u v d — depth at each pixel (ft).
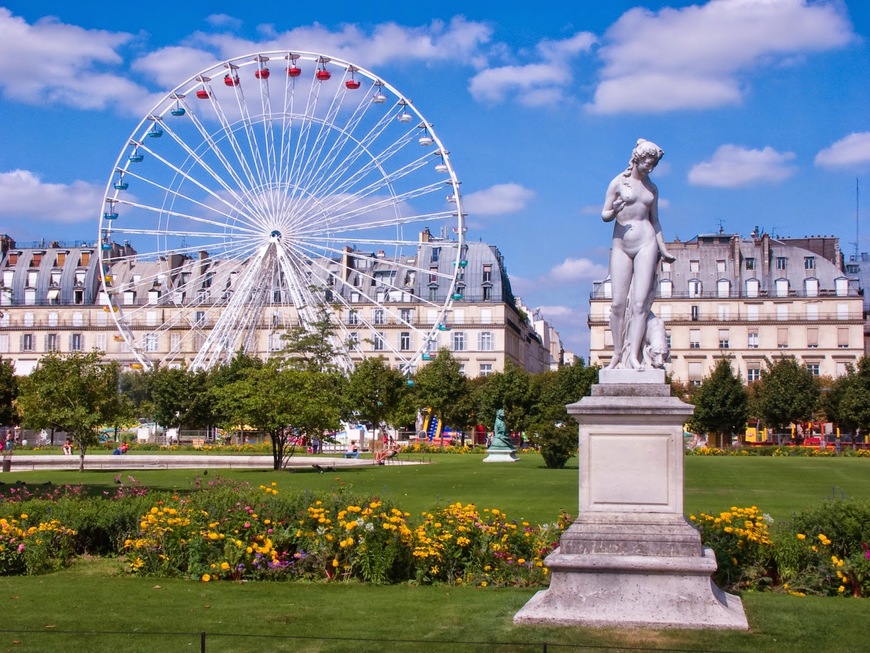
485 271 381.19
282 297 249.55
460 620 38.47
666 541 37.40
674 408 37.99
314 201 218.38
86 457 188.44
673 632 35.60
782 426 282.15
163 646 35.37
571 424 146.41
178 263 401.49
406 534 49.49
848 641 34.99
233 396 156.04
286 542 51.31
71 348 398.21
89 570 52.95
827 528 48.80
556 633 35.60
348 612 40.70
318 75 208.54
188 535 51.49
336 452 224.53
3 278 407.85
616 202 41.22
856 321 350.23
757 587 46.73
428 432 296.92
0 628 38.04
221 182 218.59
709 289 359.46
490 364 376.68
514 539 50.98
